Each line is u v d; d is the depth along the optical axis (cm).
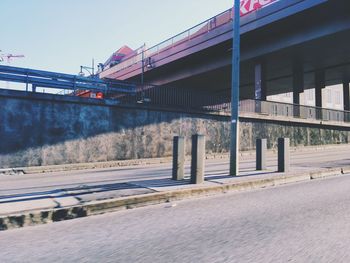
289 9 2409
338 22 2377
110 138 1712
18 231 474
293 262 348
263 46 3002
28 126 1488
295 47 2792
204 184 777
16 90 1452
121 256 370
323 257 362
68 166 1511
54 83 1772
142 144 1814
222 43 3011
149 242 418
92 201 586
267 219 525
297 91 3497
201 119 2045
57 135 1560
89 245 408
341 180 961
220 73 3694
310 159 1589
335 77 4238
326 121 2747
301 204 633
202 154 805
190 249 390
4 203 578
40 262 354
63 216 536
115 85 1975
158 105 1875
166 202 664
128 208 611
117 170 1372
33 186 875
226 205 629
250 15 2742
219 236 439
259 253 375
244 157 1944
